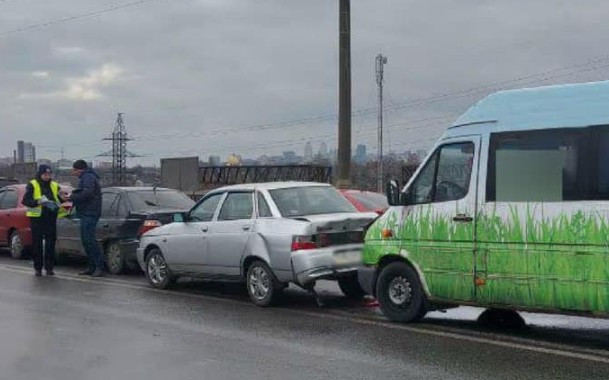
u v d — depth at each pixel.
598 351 7.33
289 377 6.53
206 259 11.14
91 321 9.30
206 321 9.25
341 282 10.89
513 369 6.66
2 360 7.27
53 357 7.39
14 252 16.89
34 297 11.29
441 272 8.41
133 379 6.54
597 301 7.18
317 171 30.05
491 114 8.11
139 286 12.48
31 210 13.89
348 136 20.03
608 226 7.11
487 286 7.99
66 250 15.13
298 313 9.77
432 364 6.90
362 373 6.62
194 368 6.90
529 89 7.91
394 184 8.86
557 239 7.45
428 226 8.55
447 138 8.49
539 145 7.67
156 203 14.30
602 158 7.23
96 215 13.82
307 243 9.75
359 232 10.16
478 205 8.09
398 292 8.98
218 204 11.18
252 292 10.46
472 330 8.45
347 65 20.03
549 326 8.66
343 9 20.00
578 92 7.53
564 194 7.45
